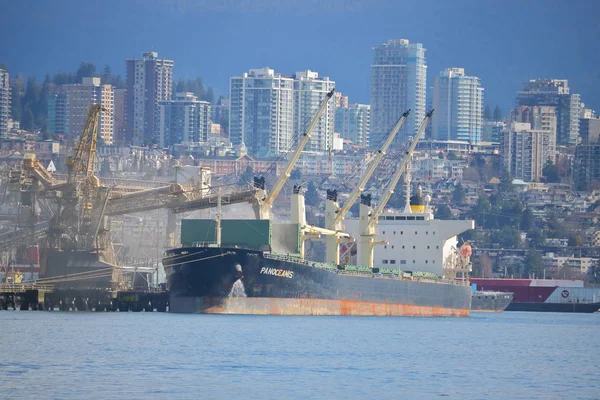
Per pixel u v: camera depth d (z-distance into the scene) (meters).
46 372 185.88
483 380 193.38
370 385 183.25
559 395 179.50
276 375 189.62
